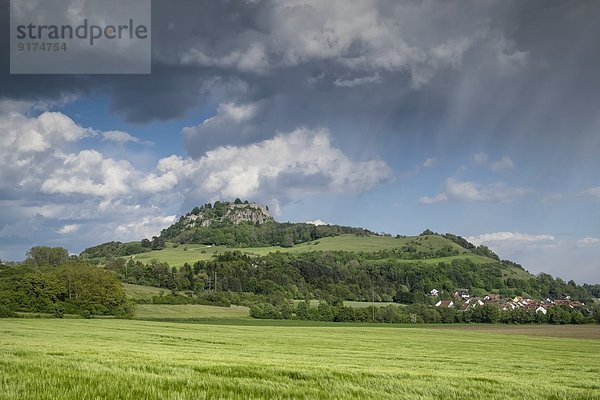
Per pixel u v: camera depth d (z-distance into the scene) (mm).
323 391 12477
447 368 31375
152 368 16141
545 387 17719
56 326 73125
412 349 55281
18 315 96938
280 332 81875
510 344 70625
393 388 14258
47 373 12672
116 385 11250
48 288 104062
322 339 67625
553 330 109688
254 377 15281
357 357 39188
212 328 85438
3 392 10062
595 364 40969
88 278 110375
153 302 124188
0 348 24578
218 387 12195
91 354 22469
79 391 10422
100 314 107000
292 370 17672
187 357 26094
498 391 15266
